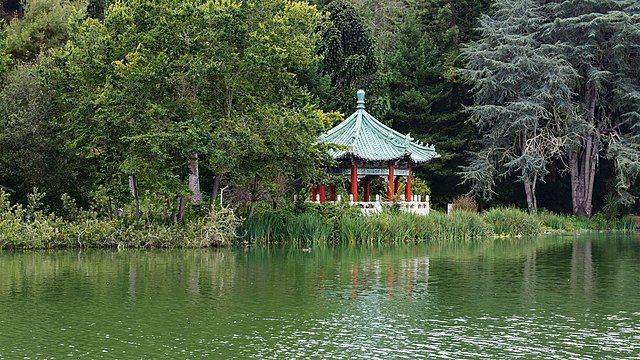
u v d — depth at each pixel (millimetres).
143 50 43312
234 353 20719
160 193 46344
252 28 46781
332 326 23812
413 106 75875
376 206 52531
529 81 72188
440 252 44688
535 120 69875
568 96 71188
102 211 47406
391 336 22641
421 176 76375
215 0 44875
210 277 32969
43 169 46969
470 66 74125
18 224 42719
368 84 69000
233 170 44406
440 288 30875
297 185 58062
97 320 24359
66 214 47562
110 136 44031
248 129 43656
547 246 50531
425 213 55125
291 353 20734
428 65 77312
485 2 80562
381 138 54094
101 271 34500
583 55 71438
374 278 33344
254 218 48188
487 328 23734
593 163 73812
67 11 64062
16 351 20766
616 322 24688
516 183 79688
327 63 67438
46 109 47406
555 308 26906
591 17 71562
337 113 49750
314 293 29344
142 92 43406
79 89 46031
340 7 68750
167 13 44188
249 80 46188
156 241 44312
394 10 86062
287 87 47906
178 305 26750
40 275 33188
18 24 63531
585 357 20578
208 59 44000
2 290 29391
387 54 79938
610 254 45000
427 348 21328
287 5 47750
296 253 42969
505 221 60125
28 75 49250
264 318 24891
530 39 71938
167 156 42281
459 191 78375
